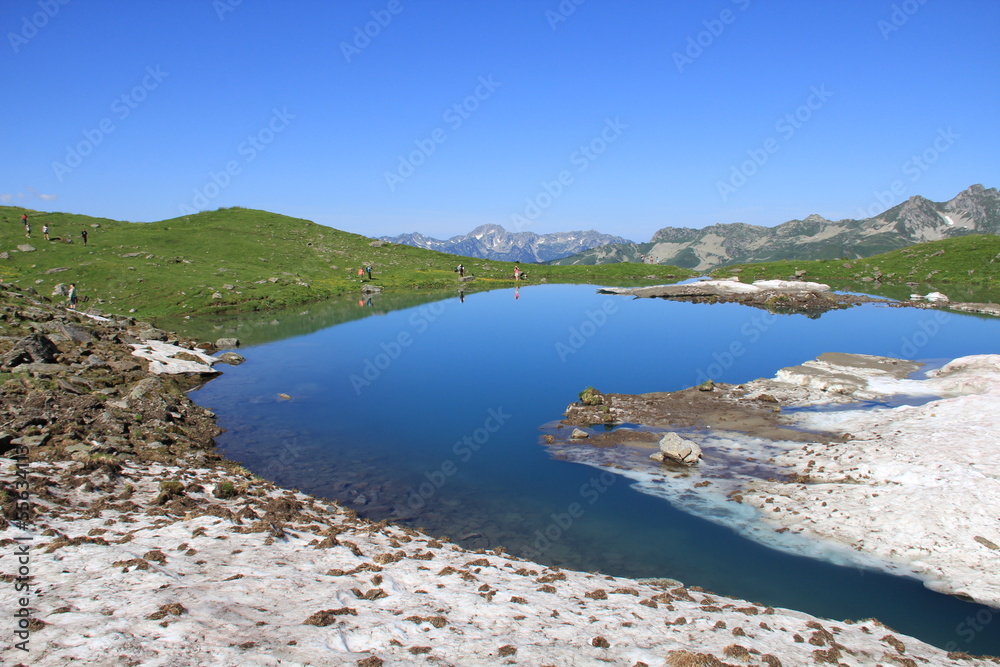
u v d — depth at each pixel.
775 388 41.12
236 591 13.24
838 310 81.38
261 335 63.78
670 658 11.92
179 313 73.50
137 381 37.62
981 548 19.25
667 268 145.62
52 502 18.19
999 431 26.20
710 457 29.42
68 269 82.81
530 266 150.50
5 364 33.88
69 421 27.22
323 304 87.75
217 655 10.16
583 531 22.22
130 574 13.26
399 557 17.53
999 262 112.62
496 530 22.36
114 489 20.61
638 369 49.09
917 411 31.89
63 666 9.21
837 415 34.62
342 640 11.52
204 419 34.72
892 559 19.59
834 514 22.33
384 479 27.19
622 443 31.80
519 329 68.56
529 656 11.75
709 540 21.41
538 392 42.47
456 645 11.97
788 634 14.38
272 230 135.50
